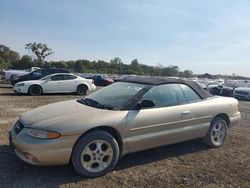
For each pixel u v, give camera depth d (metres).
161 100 4.93
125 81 5.45
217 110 5.67
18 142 3.96
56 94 16.48
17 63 68.06
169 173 4.39
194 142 6.09
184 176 4.30
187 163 4.87
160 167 4.62
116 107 4.50
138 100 4.64
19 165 4.39
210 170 4.59
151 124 4.62
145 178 4.17
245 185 4.08
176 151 5.47
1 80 28.77
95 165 4.15
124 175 4.24
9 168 4.27
